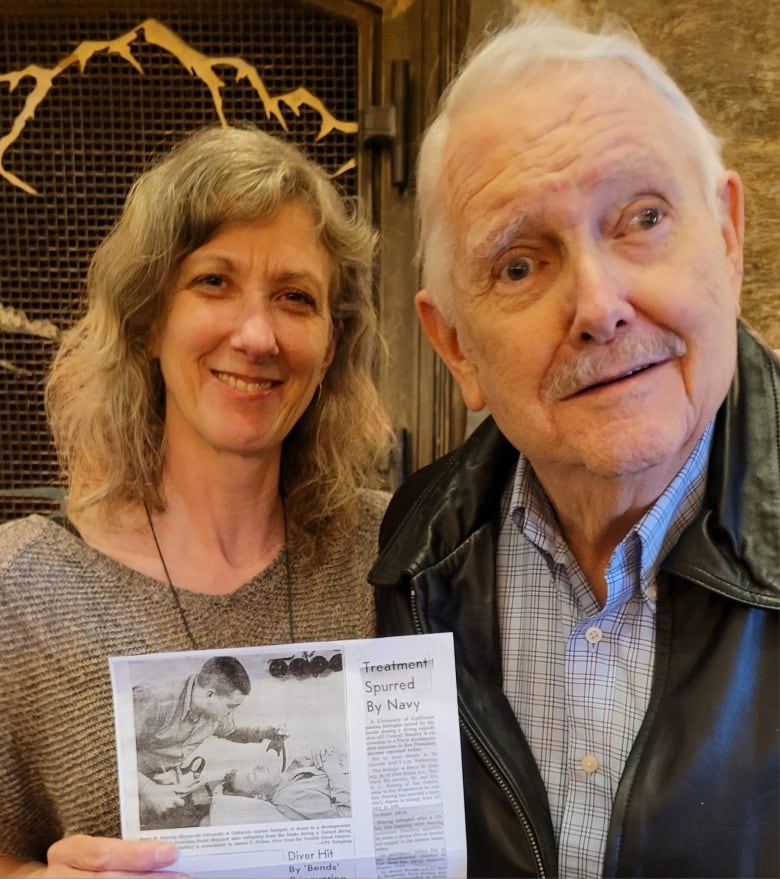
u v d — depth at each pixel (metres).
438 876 0.69
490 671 0.79
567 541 0.79
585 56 0.67
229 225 0.83
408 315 1.33
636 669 0.72
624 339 0.65
